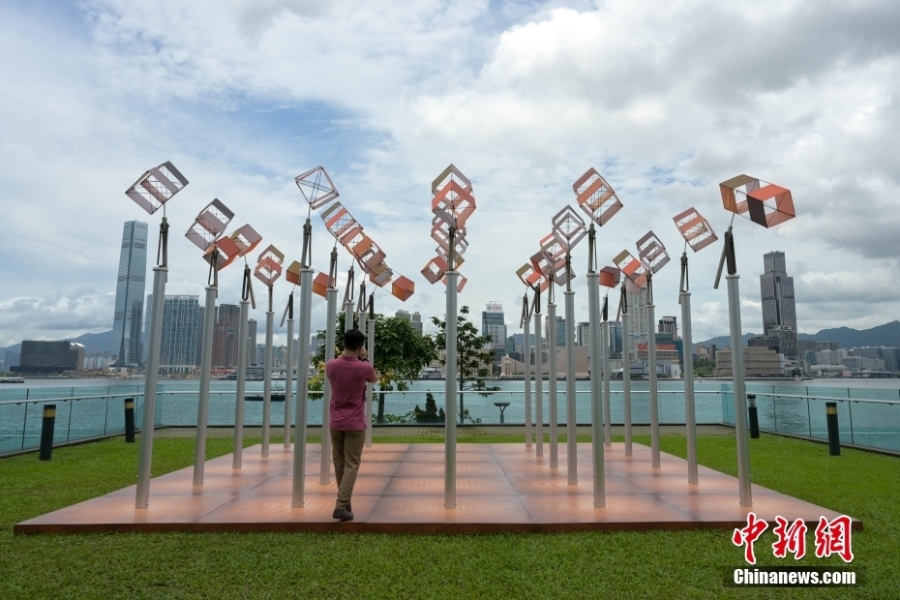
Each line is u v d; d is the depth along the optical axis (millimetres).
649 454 10141
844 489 7344
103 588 4133
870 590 4129
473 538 5277
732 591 4113
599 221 6621
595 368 6301
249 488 7180
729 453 10758
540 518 5668
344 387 5898
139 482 6059
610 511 5953
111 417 14055
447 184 6355
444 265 8742
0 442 10953
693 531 5477
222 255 7816
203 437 7441
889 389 11273
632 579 4297
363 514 5820
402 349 16859
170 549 4930
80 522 5492
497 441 12938
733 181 6105
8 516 6059
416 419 15906
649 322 8945
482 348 18531
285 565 4551
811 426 13258
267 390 9820
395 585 4180
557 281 8430
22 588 4098
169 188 6324
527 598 3984
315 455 9914
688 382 7527
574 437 7344
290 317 10453
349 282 8680
